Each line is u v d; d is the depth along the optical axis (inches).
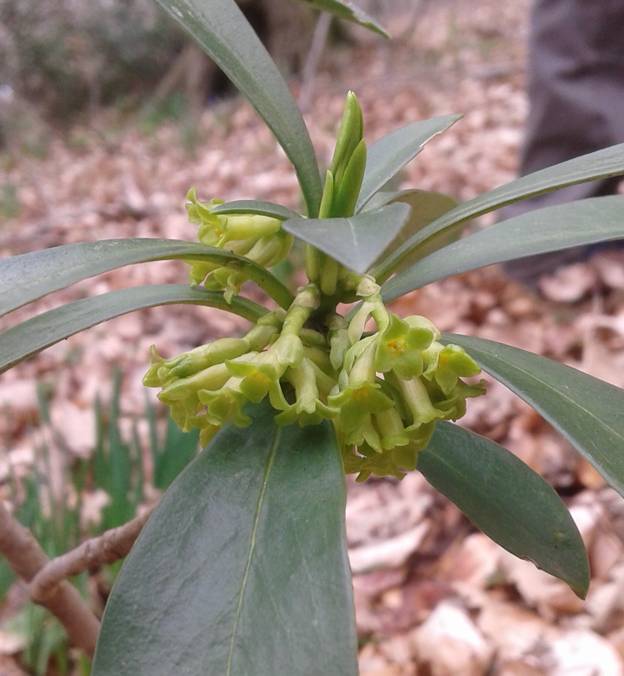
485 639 9.2
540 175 3.6
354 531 11.1
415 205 5.5
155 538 3.0
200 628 2.8
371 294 3.4
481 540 10.5
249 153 32.0
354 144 3.5
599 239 3.7
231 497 3.1
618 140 14.0
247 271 3.7
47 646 8.8
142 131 40.8
